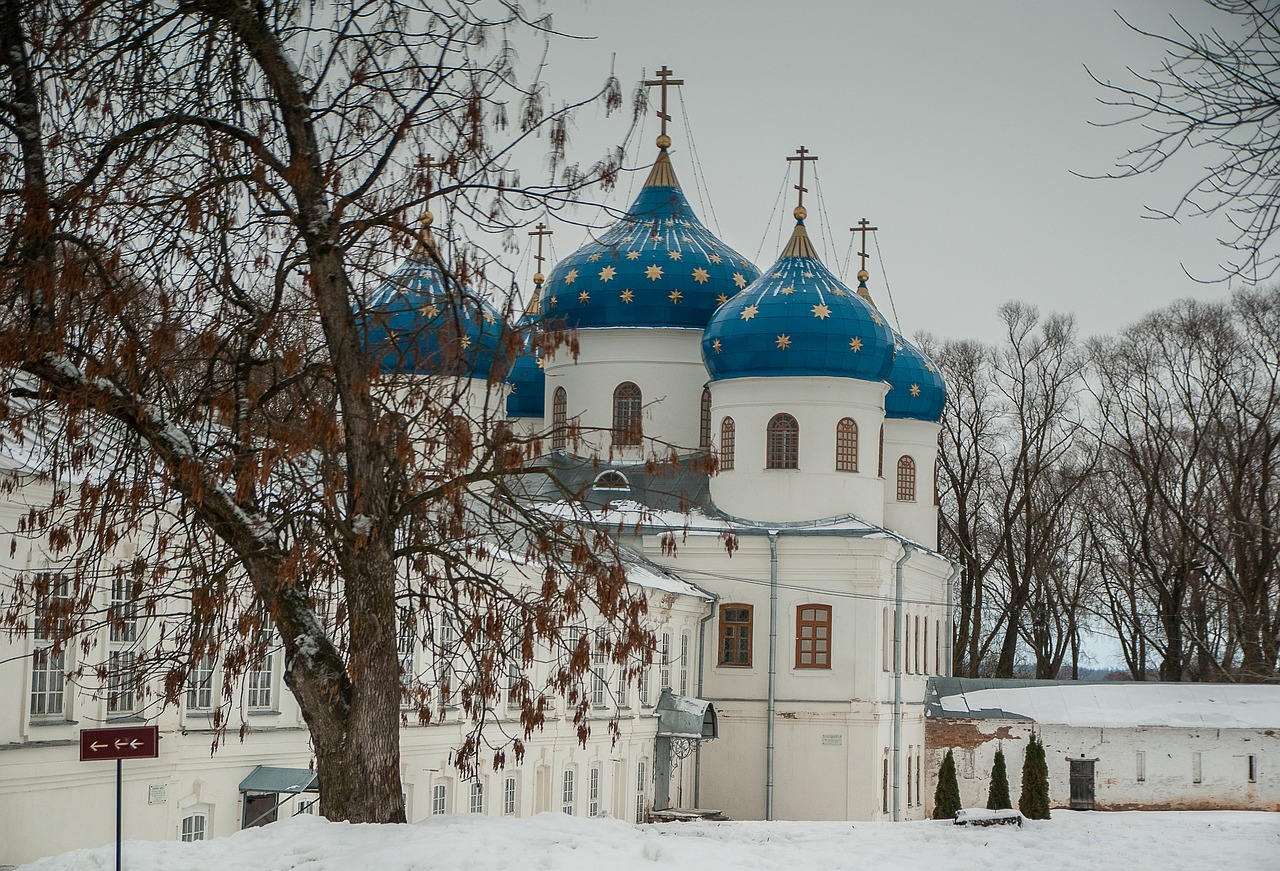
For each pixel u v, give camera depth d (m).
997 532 115.00
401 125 28.59
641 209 88.38
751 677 77.88
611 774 66.56
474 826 29.25
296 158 27.30
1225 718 84.69
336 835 28.16
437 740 51.66
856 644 77.12
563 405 86.44
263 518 29.20
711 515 80.12
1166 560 103.56
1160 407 103.00
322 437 26.47
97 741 26.06
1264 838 40.59
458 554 30.16
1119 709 86.31
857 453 80.56
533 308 90.06
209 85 28.89
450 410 28.70
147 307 28.27
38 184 26.67
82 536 28.11
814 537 77.38
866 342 80.00
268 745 43.97
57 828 35.81
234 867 26.88
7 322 26.89
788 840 40.00
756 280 83.44
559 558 30.20
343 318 28.98
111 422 30.30
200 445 28.80
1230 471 96.19
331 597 32.44
